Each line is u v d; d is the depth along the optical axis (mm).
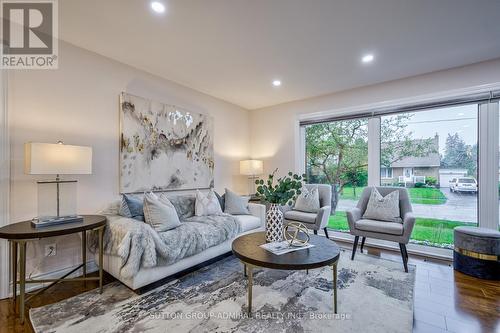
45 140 2348
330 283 2344
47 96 2365
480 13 2021
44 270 2344
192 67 3078
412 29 2262
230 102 4551
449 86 3113
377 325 1704
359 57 2820
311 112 4273
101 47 2594
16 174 2182
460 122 3148
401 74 3309
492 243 2443
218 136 4305
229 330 1655
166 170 3369
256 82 3586
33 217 2273
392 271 2639
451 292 2201
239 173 4715
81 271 2561
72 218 2168
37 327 1691
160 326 1699
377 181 3705
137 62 2941
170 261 2260
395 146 3611
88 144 2643
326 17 2084
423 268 2736
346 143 4070
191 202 3398
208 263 2850
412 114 3477
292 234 2578
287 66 3053
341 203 4105
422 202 3387
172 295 2121
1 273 2084
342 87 3799
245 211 3684
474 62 2945
